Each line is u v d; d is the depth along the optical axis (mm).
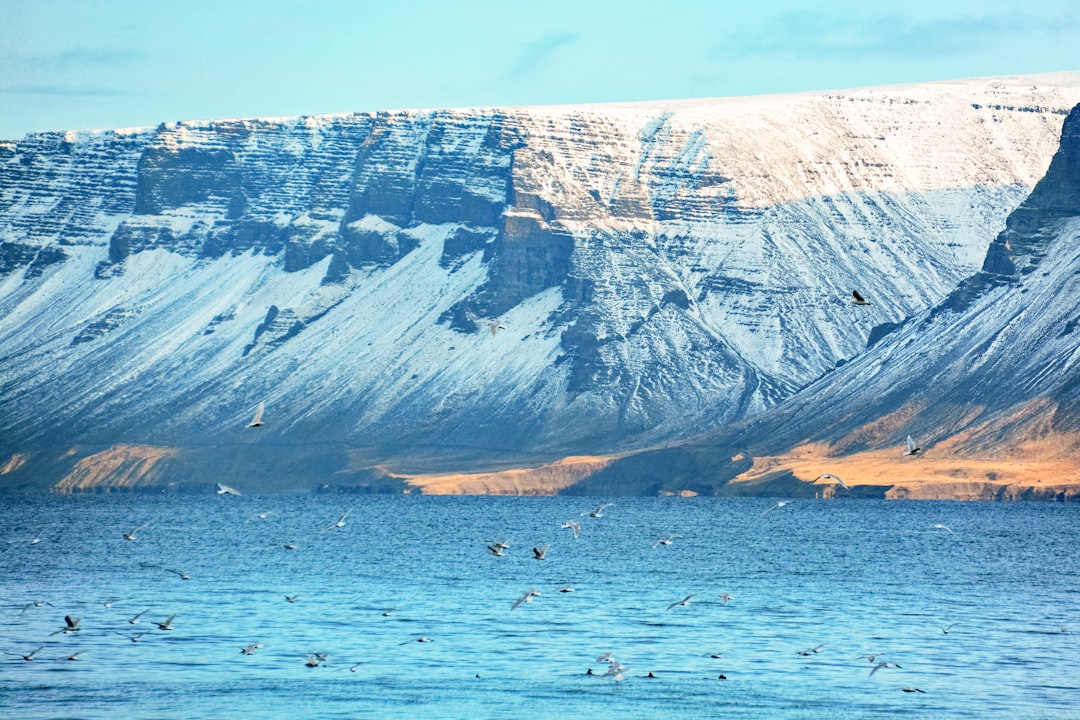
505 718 185250
